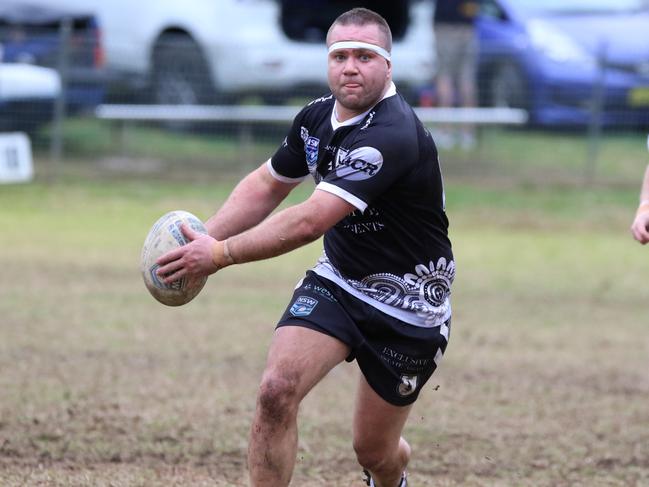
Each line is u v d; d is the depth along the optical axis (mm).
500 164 57031
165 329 31000
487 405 24672
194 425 22391
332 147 15516
